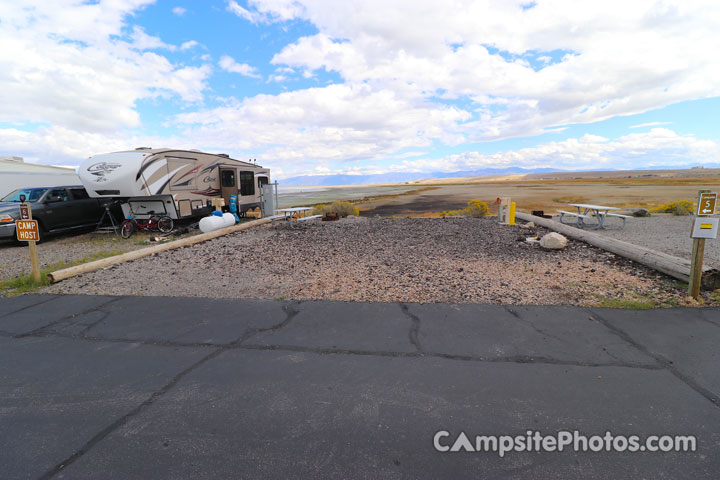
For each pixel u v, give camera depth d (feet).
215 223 34.47
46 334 11.96
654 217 41.68
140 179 31.42
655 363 9.41
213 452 6.57
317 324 12.31
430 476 5.93
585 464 6.15
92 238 34.50
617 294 14.79
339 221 44.06
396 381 8.78
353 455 6.43
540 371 9.10
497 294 15.03
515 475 5.94
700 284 14.64
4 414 7.82
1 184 45.85
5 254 28.27
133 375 9.34
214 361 9.98
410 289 15.90
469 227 35.70
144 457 6.48
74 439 7.00
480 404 7.83
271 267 20.65
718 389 8.27
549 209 74.08
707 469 6.01
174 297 15.55
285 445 6.71
